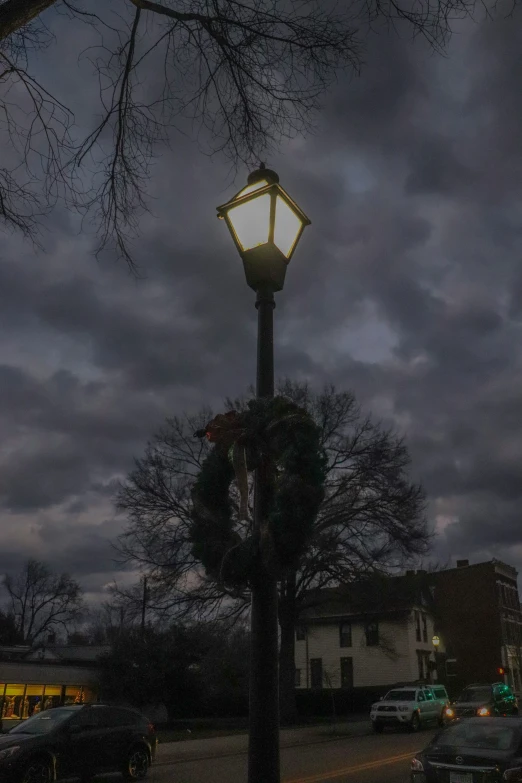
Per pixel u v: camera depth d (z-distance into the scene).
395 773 14.88
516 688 55.41
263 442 4.29
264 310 5.19
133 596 29.83
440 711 28.95
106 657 33.88
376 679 49.31
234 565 4.02
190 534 4.44
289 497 3.85
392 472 30.30
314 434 4.14
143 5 5.60
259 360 5.04
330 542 28.83
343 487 29.88
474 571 57.03
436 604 57.38
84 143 5.90
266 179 5.52
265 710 3.99
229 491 4.52
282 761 17.66
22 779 12.58
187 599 29.03
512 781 8.34
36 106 5.75
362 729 28.72
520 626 58.88
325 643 52.34
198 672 34.69
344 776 14.59
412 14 5.45
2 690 30.31
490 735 9.30
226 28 5.75
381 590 31.00
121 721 14.90
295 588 32.25
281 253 5.32
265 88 6.05
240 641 34.47
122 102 5.86
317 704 42.25
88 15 5.64
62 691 32.66
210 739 24.47
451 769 8.73
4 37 4.83
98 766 13.98
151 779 14.94
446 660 52.53
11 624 63.03
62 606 64.44
